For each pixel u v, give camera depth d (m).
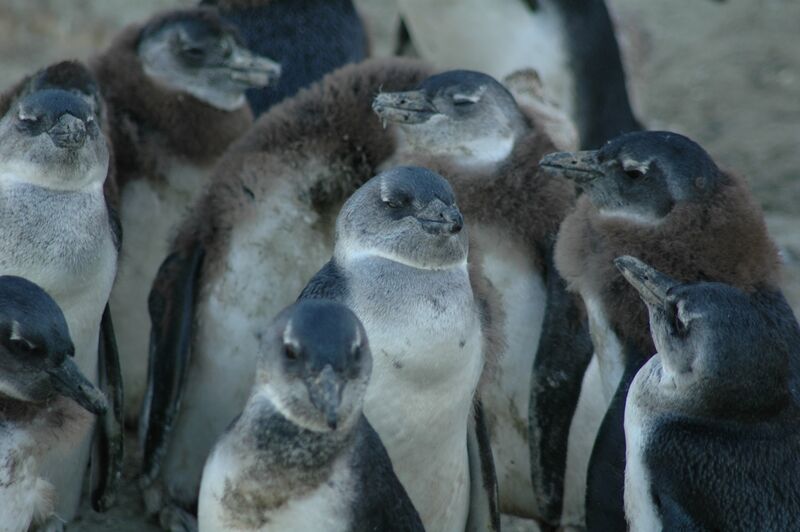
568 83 21.47
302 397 11.66
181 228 15.49
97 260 13.93
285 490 11.80
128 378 17.02
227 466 11.92
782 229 24.95
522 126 15.67
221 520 11.98
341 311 11.86
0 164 13.84
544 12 21.19
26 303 12.31
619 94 22.00
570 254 14.53
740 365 12.20
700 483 12.14
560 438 14.73
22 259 13.65
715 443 12.24
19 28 31.58
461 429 13.41
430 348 12.84
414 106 15.27
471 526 14.07
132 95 17.28
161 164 17.08
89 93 15.92
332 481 11.83
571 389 14.62
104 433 14.84
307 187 15.09
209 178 15.66
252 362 15.14
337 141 15.23
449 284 13.03
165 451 15.03
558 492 14.93
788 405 12.44
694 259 14.16
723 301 12.45
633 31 26.67
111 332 14.86
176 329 15.01
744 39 36.41
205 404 15.28
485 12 21.20
